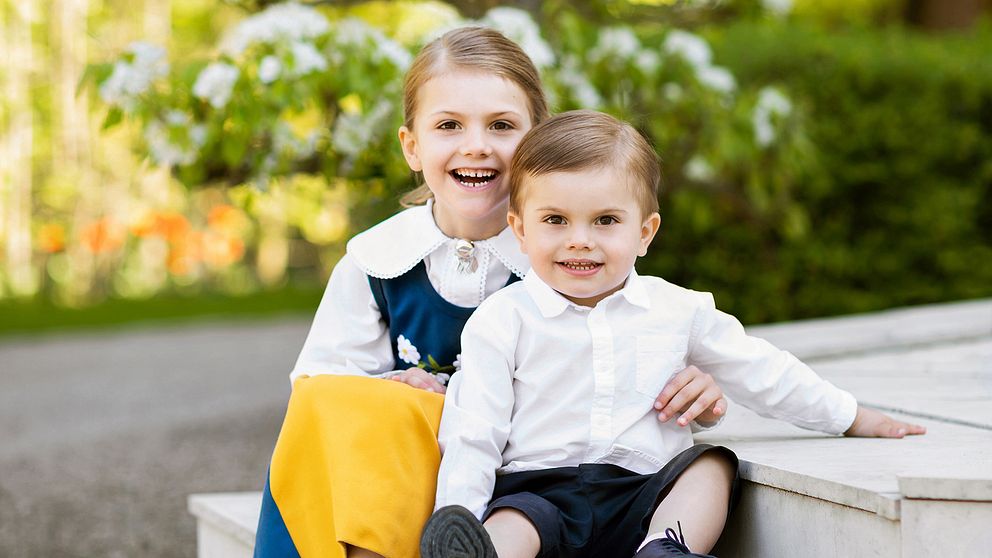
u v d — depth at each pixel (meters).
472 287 2.05
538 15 4.41
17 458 4.65
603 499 1.83
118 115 3.66
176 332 9.70
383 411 1.81
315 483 1.84
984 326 3.98
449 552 1.59
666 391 1.91
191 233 10.97
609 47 4.12
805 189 5.66
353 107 3.73
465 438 1.83
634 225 1.90
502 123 2.05
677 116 4.45
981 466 1.73
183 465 4.35
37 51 11.20
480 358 1.89
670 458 1.92
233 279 15.68
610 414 1.88
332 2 4.52
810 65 5.71
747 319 5.69
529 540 1.73
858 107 5.75
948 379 2.97
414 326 2.09
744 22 5.07
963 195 5.85
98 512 3.79
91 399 6.16
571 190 1.85
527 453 1.88
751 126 4.43
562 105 3.88
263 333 9.37
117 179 12.40
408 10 5.66
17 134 11.59
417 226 2.10
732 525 1.92
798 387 2.02
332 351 2.10
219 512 2.48
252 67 3.56
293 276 16.16
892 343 3.66
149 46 3.64
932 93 5.79
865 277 5.83
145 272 14.36
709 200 5.30
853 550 1.61
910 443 1.99
